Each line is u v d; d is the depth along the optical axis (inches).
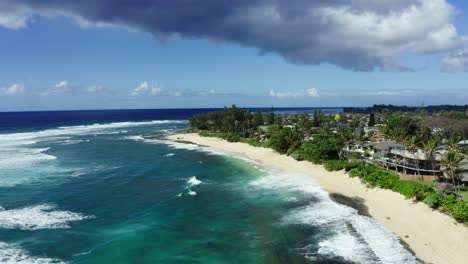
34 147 4109.3
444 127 4488.2
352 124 5511.8
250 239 1439.5
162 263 1240.2
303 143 3302.2
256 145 3937.0
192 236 1472.7
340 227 1533.0
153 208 1833.2
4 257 1233.4
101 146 4323.3
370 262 1218.0
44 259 1232.2
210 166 2984.7
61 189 2172.7
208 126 5974.4
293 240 1417.3
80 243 1379.2
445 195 1761.8
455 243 1311.5
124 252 1314.0
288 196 2022.6
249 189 2193.7
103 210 1791.3
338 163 2551.7
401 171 2461.9
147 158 3417.8
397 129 3548.2
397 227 1510.8
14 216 1658.5
